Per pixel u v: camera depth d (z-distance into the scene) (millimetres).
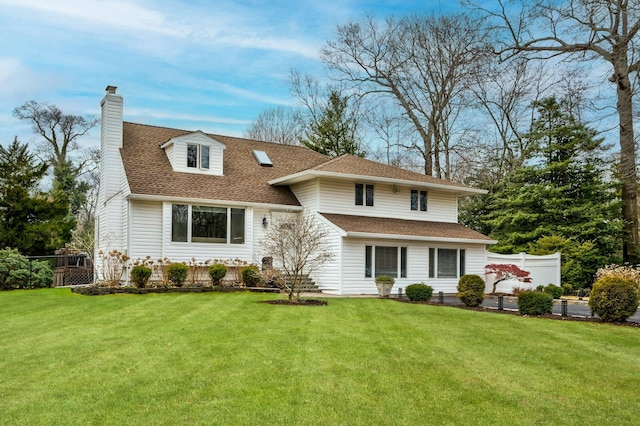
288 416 6043
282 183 23594
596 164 28375
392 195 24375
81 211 42156
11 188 24875
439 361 8500
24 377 7297
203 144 22609
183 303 14523
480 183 35219
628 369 8305
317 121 42875
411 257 22766
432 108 35719
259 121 50469
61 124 42562
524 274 21422
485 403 6695
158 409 6164
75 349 8867
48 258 24922
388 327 11367
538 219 29000
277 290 19359
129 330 10500
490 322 12391
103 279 20047
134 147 22656
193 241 20328
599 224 26891
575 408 6629
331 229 21094
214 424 5781
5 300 15734
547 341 10219
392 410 6348
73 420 5828
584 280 25891
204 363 8016
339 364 8117
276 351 8797
